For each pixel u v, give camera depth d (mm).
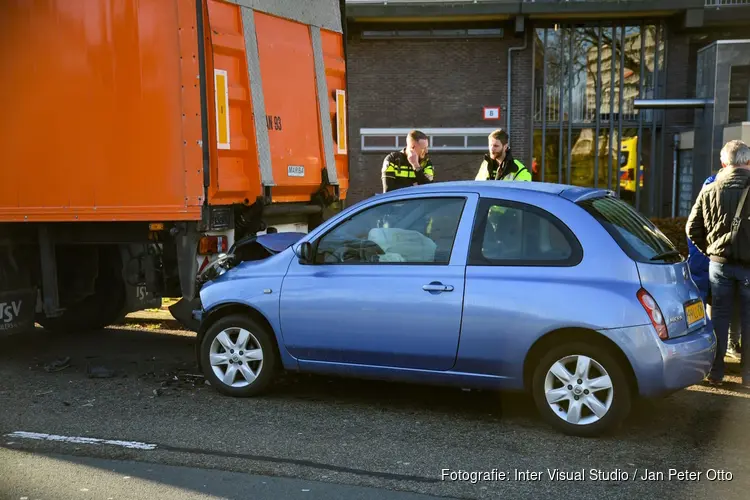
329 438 4922
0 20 6523
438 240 5230
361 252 5465
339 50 8164
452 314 5039
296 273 5609
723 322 6180
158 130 6133
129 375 6590
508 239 5043
